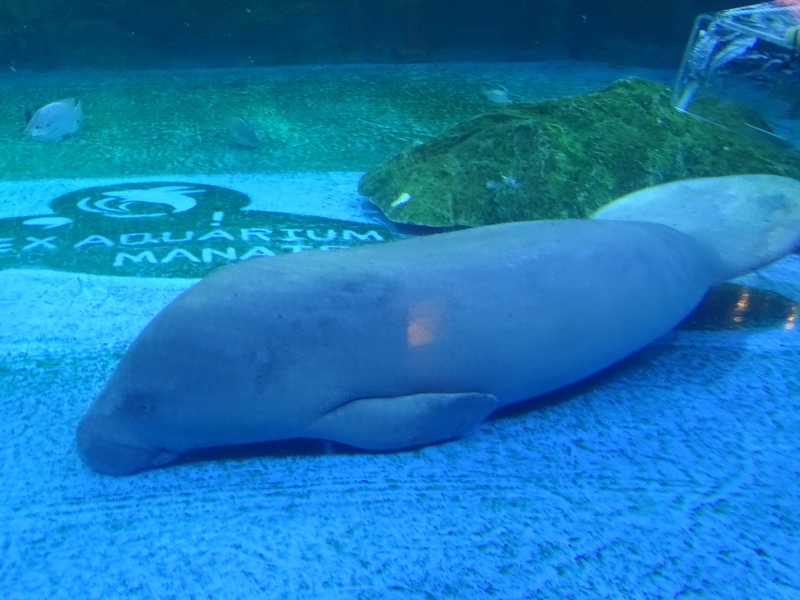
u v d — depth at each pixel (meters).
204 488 2.17
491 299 2.34
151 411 2.13
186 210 5.13
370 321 2.19
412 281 2.30
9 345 3.03
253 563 1.89
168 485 2.19
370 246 2.58
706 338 3.21
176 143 7.21
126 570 1.86
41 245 4.34
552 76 11.56
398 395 2.26
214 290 2.17
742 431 2.52
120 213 5.05
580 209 4.54
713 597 1.81
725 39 4.43
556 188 4.61
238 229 4.72
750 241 3.48
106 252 4.23
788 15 4.42
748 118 4.74
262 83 10.35
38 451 2.33
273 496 2.14
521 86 10.52
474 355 2.29
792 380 2.86
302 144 7.25
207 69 11.84
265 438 2.23
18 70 11.41
